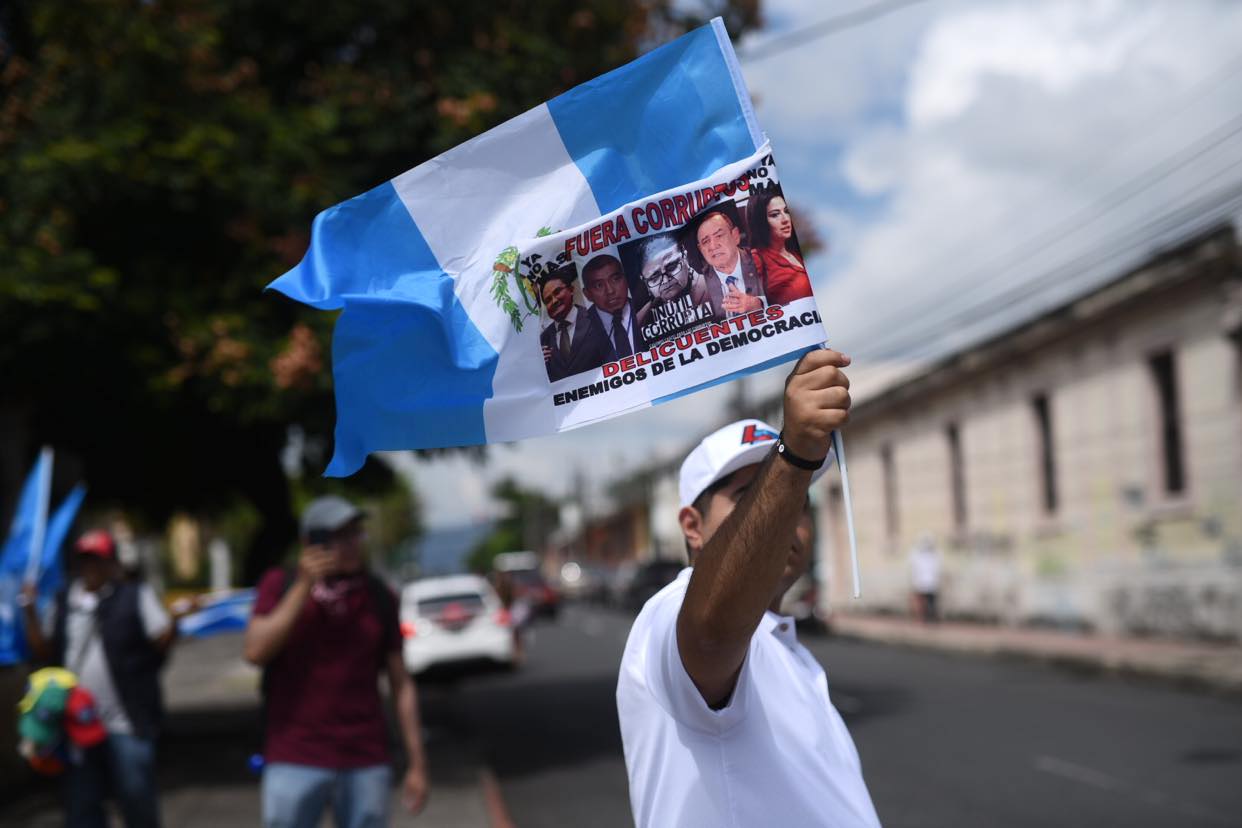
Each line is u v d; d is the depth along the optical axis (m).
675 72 2.41
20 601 6.28
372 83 10.28
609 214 2.42
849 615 33.91
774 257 2.31
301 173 9.80
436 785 9.47
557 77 10.60
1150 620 19.95
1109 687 14.70
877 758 10.09
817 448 1.96
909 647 22.52
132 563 6.48
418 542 94.31
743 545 1.97
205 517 15.56
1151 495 19.97
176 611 6.14
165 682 21.48
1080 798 8.26
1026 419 24.23
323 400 9.59
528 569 38.12
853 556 2.10
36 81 9.46
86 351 9.57
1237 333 17.50
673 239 2.37
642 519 71.31
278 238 9.72
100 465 12.83
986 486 26.09
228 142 9.41
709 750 2.17
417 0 10.39
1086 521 22.02
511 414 2.45
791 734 2.27
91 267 9.13
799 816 2.18
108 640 5.91
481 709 15.18
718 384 2.31
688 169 2.39
